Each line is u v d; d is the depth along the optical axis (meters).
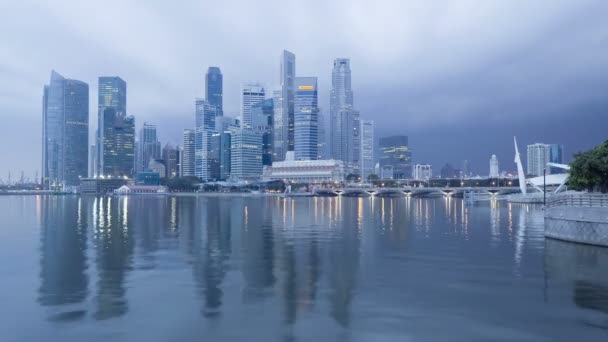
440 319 23.69
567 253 42.88
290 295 28.48
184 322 23.42
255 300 27.44
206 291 29.59
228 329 22.41
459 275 34.03
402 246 50.50
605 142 73.44
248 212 126.88
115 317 24.25
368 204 199.38
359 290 29.70
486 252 45.12
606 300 26.88
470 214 113.31
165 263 39.69
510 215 107.88
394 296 28.12
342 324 23.03
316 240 56.59
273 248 49.16
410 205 185.00
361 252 46.03
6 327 22.75
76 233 65.75
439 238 58.19
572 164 71.06
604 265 36.97
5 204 194.12
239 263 39.66
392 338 21.17
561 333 21.61
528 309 25.20
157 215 111.06
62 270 36.50
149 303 26.83
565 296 27.73
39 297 28.22
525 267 36.69
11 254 45.06
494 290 29.36
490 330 22.09
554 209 54.06
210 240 56.62
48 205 181.50
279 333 21.84
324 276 34.06
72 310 25.48
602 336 21.20
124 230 70.31
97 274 34.94
